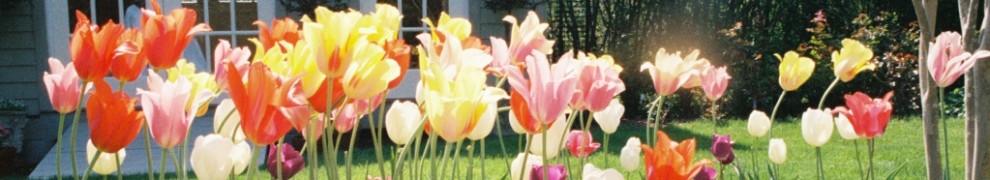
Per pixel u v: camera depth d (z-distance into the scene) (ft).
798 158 23.89
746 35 39.96
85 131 29.22
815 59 38.60
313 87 5.16
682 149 5.30
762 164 21.71
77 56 5.60
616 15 40.04
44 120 31.14
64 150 26.05
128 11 29.43
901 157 24.08
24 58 30.86
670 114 38.83
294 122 4.81
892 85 37.04
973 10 8.82
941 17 42.52
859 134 8.73
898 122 33.42
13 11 30.63
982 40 8.59
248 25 30.32
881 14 40.45
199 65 29.89
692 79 9.05
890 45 37.93
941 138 27.89
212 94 5.43
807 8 41.32
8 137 26.89
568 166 7.67
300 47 5.21
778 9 41.24
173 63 5.96
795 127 32.27
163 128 5.04
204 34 29.91
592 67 6.25
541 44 7.45
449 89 5.22
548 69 5.40
